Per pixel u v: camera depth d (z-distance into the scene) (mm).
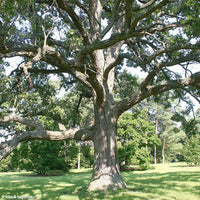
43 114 12547
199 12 8625
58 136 10750
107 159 10547
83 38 8531
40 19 7848
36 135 10117
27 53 7465
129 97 11023
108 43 7008
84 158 35750
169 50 8469
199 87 9797
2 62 9242
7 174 27156
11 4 6953
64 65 7895
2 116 9484
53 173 26641
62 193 10070
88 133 11195
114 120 11250
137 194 8719
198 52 9094
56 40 10836
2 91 8367
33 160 24406
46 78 13242
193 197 8117
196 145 28625
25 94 9945
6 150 8945
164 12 10836
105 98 10734
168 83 10156
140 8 9102
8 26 7250
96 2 11414
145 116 28391
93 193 9211
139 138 27094
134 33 6781
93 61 11000
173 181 13078
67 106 15289
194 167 25969
